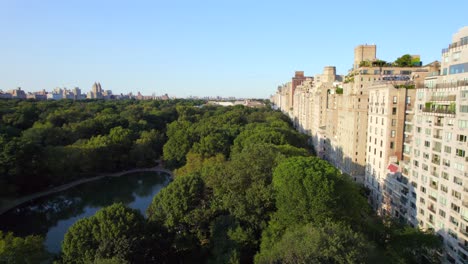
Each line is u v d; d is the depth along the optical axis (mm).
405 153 99438
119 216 67312
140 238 65750
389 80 114125
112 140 177750
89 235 63719
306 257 46625
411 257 67125
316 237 49062
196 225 80938
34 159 135750
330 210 66438
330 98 168000
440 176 72562
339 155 146500
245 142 152500
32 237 63656
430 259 70188
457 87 67062
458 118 66250
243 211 75438
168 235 75188
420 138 82000
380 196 107812
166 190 85375
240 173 84938
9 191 125938
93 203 131000
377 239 71750
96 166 166875
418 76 105562
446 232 70000
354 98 123188
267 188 78625
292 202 67938
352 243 50844
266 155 93125
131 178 168000
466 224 63406
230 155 156250
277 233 66125
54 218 115688
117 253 60812
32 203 130625
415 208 84125
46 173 141750
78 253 61781
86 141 174000
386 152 103688
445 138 70812
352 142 124938
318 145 190875
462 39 70062
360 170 124250
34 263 60531
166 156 179375
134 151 182500
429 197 77188
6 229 105750
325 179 68625
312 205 66125
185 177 89812
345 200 71625
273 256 52062
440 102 73688
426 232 71875
